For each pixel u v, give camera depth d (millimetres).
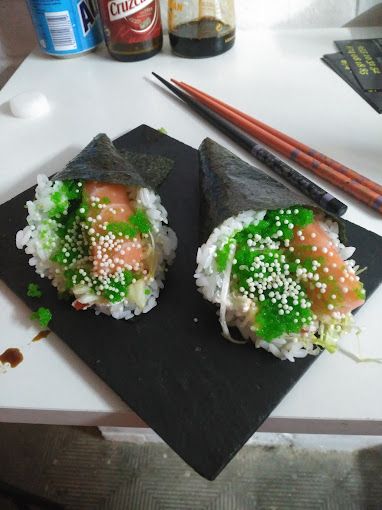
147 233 181
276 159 245
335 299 159
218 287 166
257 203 170
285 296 162
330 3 352
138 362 165
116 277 170
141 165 252
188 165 253
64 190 184
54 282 187
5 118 307
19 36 385
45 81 339
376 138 258
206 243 164
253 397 152
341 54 330
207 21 332
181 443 144
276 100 297
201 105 293
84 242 180
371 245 197
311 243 167
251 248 169
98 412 156
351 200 224
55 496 322
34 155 274
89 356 167
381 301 178
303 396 152
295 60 334
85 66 351
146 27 331
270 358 162
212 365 162
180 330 174
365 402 149
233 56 347
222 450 141
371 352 162
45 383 163
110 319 179
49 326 178
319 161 242
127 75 337
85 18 335
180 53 349
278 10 360
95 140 236
